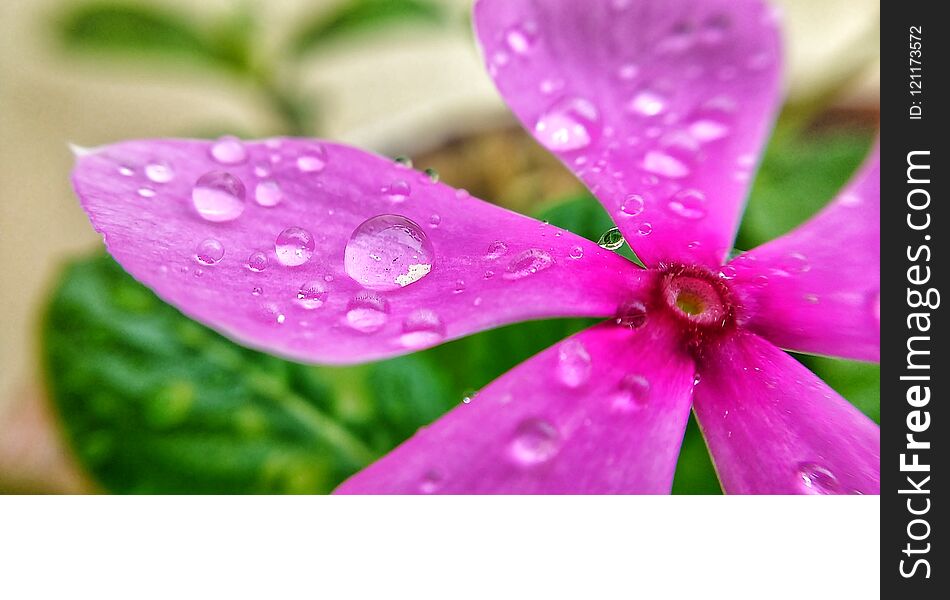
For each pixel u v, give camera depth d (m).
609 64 0.06
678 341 0.06
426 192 0.06
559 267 0.06
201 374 0.08
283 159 0.06
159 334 0.08
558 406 0.06
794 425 0.06
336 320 0.06
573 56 0.06
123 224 0.06
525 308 0.06
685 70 0.06
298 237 0.06
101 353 0.07
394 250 0.06
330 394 0.08
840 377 0.07
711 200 0.06
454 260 0.06
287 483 0.07
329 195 0.06
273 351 0.05
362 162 0.06
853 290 0.06
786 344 0.06
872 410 0.07
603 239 0.07
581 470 0.06
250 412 0.07
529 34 0.06
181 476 0.07
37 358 0.07
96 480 0.07
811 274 0.06
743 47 0.06
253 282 0.06
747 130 0.06
